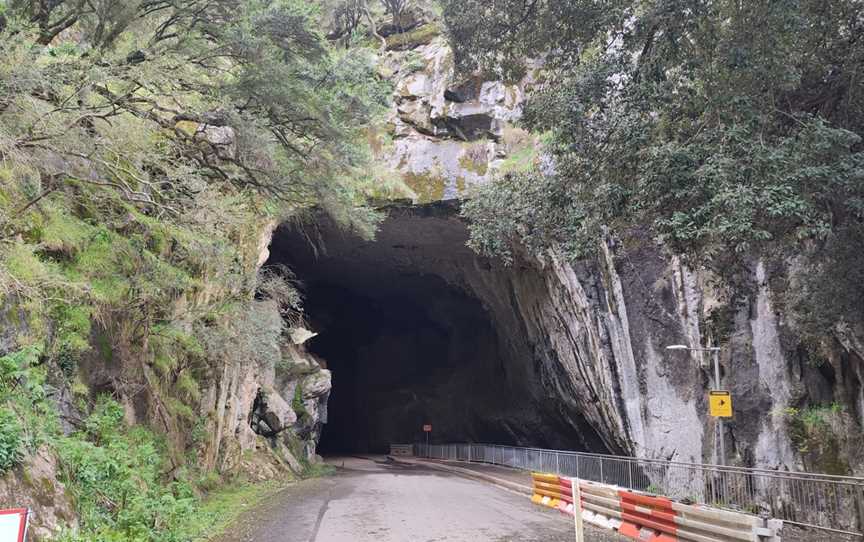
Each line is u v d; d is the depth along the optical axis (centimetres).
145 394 1379
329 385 3519
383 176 2917
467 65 1244
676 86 966
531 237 1248
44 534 676
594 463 1916
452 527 1141
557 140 1072
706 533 677
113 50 1302
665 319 2227
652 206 924
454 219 3066
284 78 1320
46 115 952
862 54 922
